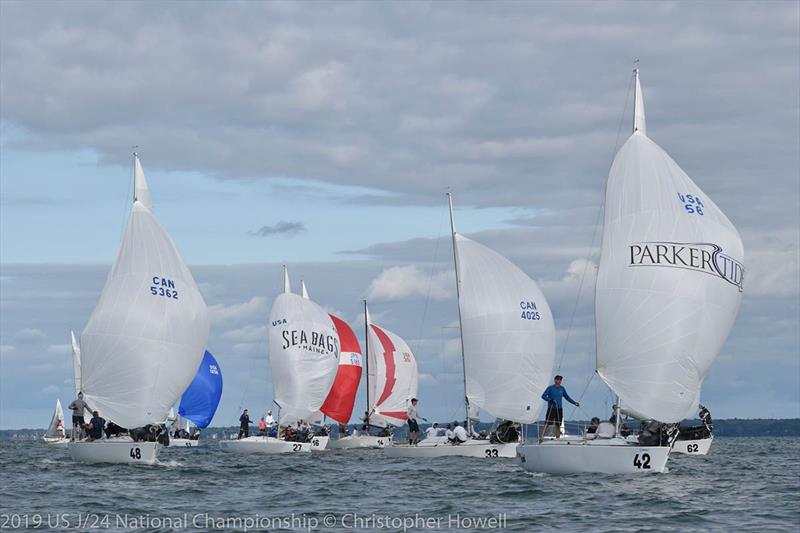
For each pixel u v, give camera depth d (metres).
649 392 46.88
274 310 93.38
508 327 71.88
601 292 48.03
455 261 75.00
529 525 34.62
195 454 83.62
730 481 48.28
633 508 38.03
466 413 72.38
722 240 47.94
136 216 59.59
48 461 69.00
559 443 48.22
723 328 47.91
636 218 47.91
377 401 107.19
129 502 41.06
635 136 48.97
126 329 57.81
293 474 56.56
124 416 57.94
